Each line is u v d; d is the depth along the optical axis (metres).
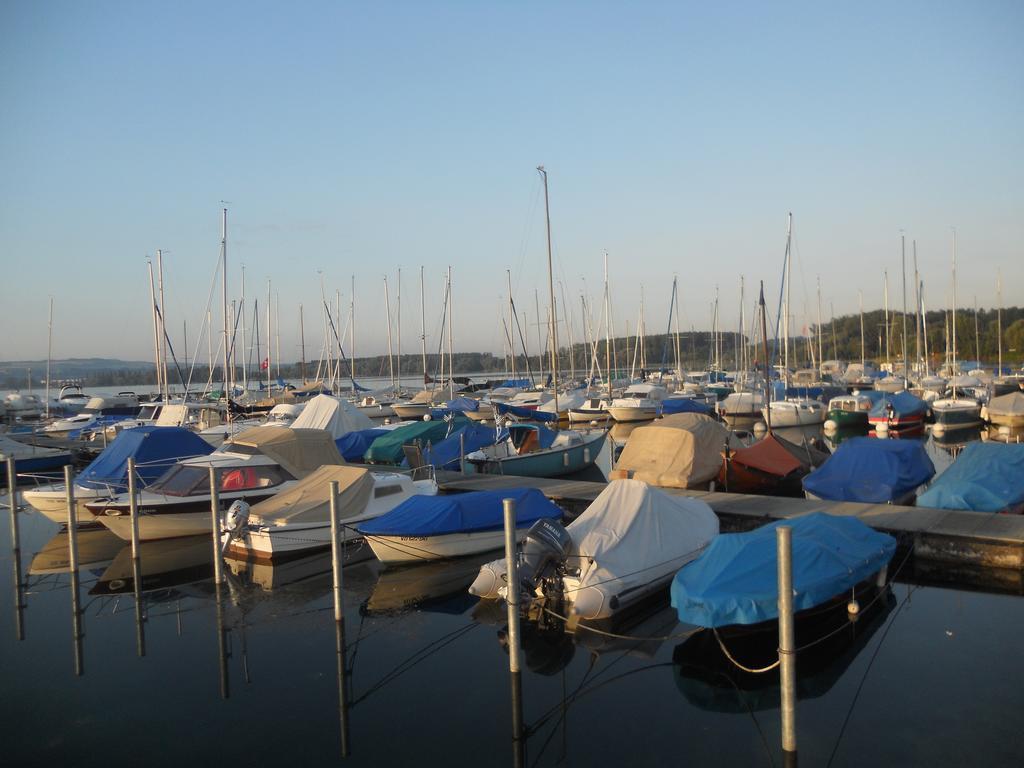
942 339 107.00
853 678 10.12
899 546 14.90
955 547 14.40
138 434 21.70
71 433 39.59
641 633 12.12
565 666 10.98
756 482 21.70
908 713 9.12
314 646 12.03
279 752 8.77
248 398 57.38
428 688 10.38
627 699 9.88
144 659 11.68
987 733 8.59
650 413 48.50
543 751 8.64
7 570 16.98
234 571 16.31
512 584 10.12
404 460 27.28
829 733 8.73
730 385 68.25
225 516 17.03
